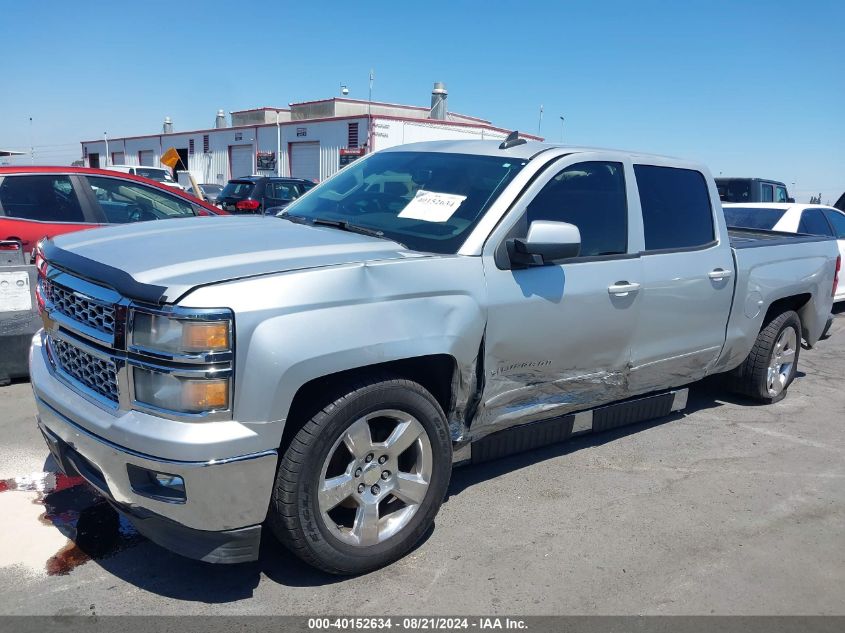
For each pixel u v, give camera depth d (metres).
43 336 3.63
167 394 2.64
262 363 2.67
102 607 2.90
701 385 6.47
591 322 3.96
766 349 5.71
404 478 3.25
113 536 3.46
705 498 4.19
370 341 2.94
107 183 6.93
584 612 3.03
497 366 3.59
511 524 3.75
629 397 4.64
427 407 3.23
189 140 44.38
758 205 10.63
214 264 2.86
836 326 10.03
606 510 3.96
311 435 2.86
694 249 4.73
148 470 2.67
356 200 4.17
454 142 4.48
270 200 18.02
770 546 3.68
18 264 5.75
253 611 2.92
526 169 3.82
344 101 36.75
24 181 6.52
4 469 4.12
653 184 4.54
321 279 2.87
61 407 2.99
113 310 2.75
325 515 2.99
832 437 5.32
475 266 3.41
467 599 3.07
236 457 2.66
